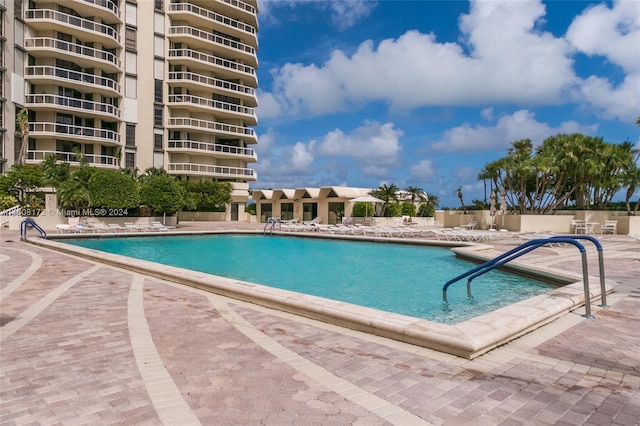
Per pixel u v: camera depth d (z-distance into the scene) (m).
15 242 18.44
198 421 2.84
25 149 34.62
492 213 28.19
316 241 22.69
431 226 35.41
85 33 39.88
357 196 39.53
